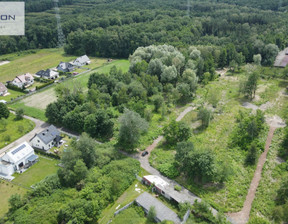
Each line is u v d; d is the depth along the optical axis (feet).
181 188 176.45
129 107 283.79
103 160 196.13
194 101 315.58
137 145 224.53
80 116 251.39
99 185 166.71
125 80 336.08
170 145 226.79
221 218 144.46
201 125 259.80
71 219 144.66
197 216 151.02
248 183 179.52
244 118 255.09
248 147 214.28
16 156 204.23
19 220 145.18
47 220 144.46
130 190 177.78
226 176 176.35
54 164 212.02
